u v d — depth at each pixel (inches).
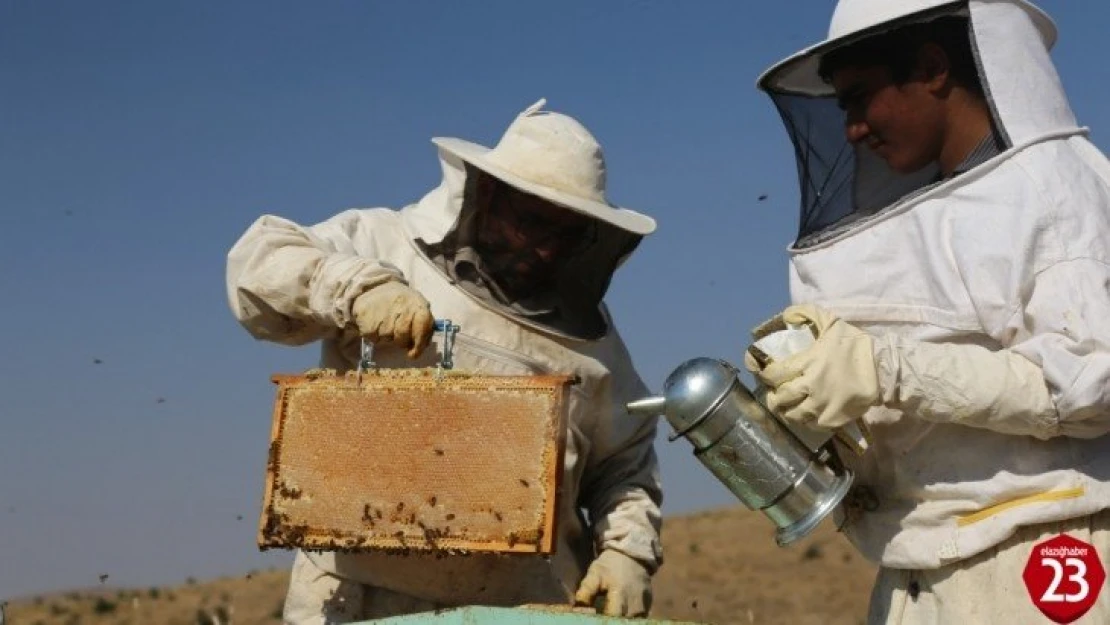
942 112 155.8
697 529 1277.1
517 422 160.6
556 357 188.7
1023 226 144.8
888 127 157.5
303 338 187.2
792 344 145.8
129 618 964.0
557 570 195.5
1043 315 142.3
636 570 187.0
